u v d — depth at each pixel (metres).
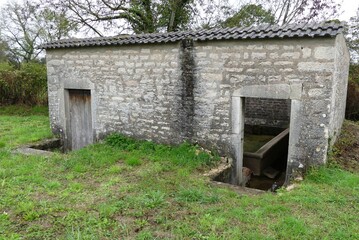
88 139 7.79
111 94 7.00
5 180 4.62
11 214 3.59
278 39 4.93
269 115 11.52
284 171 7.58
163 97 6.30
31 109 13.12
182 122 6.14
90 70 7.23
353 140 7.30
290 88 4.94
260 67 5.16
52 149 7.85
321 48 4.64
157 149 6.21
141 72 6.49
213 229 3.21
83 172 5.12
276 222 3.36
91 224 3.35
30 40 22.33
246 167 7.03
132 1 13.77
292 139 5.04
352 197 3.97
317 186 4.39
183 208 3.74
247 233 3.12
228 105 5.58
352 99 12.23
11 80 13.49
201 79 5.80
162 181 4.65
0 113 12.82
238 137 5.59
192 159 5.64
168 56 6.09
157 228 3.28
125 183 4.61
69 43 7.30
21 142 7.45
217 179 5.11
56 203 3.87
